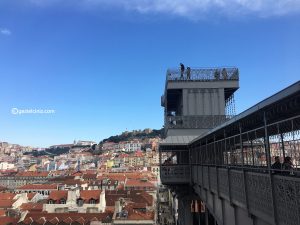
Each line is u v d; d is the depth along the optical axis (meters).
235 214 15.81
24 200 109.25
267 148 11.33
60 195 97.81
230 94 43.00
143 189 143.25
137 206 93.81
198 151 29.14
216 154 20.45
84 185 135.12
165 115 44.31
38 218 80.06
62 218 80.56
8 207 98.19
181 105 42.22
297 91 8.29
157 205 128.00
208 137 21.98
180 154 36.62
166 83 42.59
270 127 11.71
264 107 10.51
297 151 10.09
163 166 35.50
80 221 78.38
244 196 13.70
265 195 11.36
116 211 84.81
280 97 9.20
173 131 39.78
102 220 79.31
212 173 21.50
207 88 41.19
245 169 13.56
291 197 9.41
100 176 171.62
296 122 9.93
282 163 11.07
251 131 13.16
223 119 40.12
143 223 77.62
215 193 20.48
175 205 87.38
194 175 32.19
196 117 40.25
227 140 17.59
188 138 38.09
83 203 95.38
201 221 43.75
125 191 124.88
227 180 16.86
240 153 14.94
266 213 11.29
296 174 9.69
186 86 41.28
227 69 41.69
